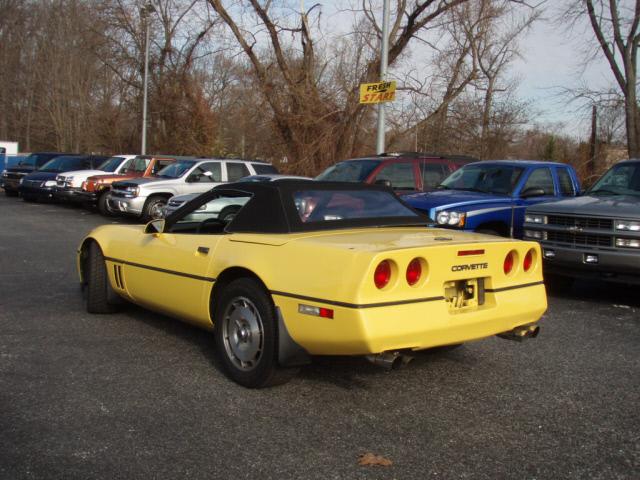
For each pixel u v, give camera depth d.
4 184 24.75
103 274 6.31
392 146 23.64
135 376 4.64
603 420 4.00
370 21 23.22
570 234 7.70
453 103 23.58
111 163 20.34
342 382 4.61
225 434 3.67
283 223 4.50
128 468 3.23
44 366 4.80
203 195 5.28
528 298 4.56
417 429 3.81
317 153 23.59
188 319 5.17
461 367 5.03
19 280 8.15
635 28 19.55
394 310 3.80
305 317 3.97
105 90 42.78
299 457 3.40
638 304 7.73
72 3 44.25
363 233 4.55
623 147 21.58
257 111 24.88
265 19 23.53
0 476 3.11
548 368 5.05
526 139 26.00
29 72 52.03
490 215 8.89
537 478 3.22
